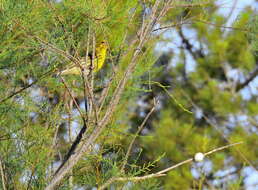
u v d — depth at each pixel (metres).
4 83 9.91
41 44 8.66
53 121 9.91
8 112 9.82
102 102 8.30
